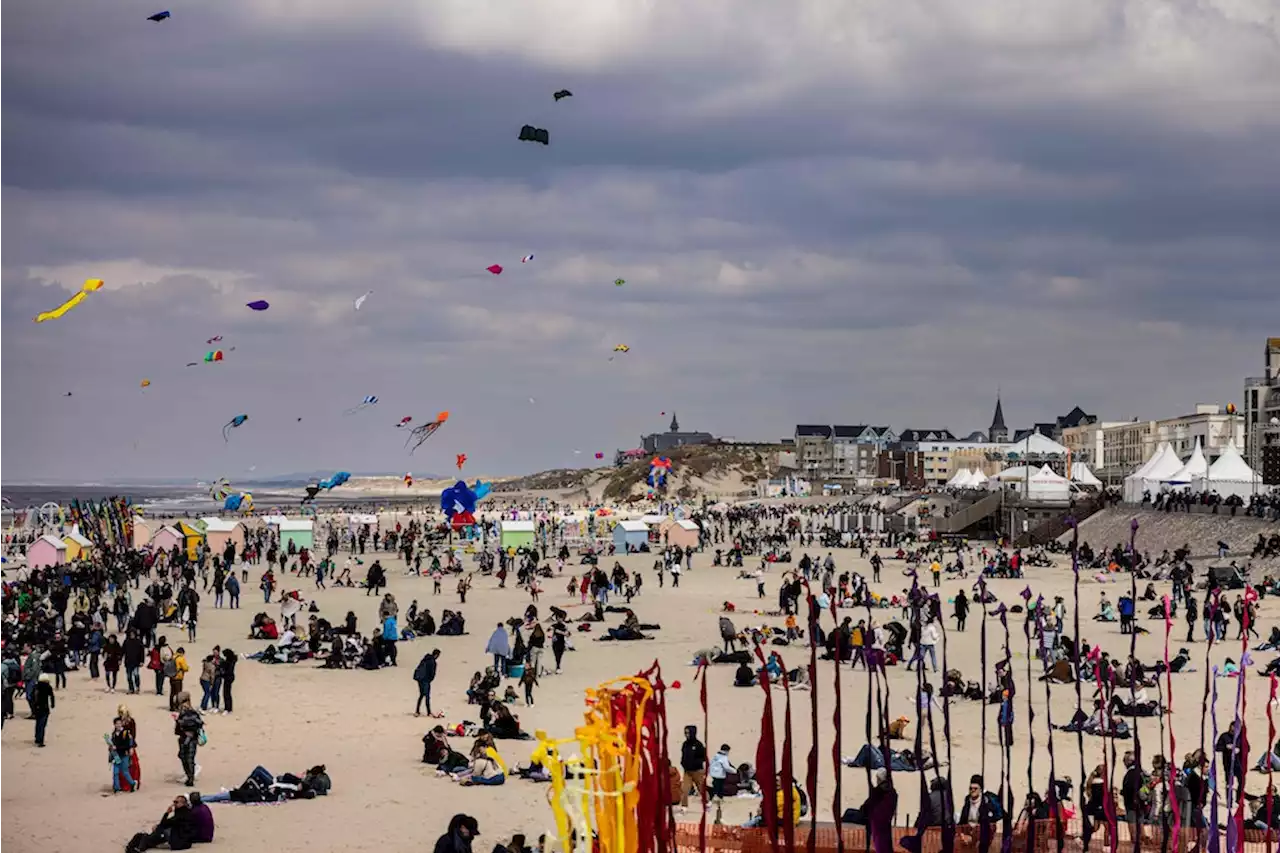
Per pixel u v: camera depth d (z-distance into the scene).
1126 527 101.12
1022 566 91.94
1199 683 41.28
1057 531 112.88
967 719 35.88
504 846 22.45
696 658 47.69
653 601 72.31
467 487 129.12
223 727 36.22
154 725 36.50
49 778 30.02
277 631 55.41
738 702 39.34
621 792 8.89
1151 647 50.09
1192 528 91.44
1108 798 17.83
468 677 45.62
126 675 44.97
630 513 186.75
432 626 58.25
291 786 28.25
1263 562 77.12
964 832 17.86
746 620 62.56
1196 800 19.16
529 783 29.56
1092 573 85.44
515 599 74.88
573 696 41.22
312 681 44.50
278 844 24.50
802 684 41.88
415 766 31.41
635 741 9.07
